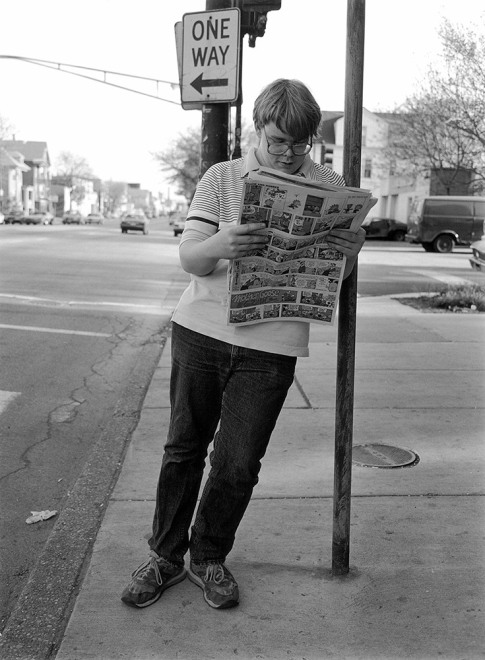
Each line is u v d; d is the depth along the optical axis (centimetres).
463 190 3728
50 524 375
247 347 255
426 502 371
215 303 258
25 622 271
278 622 267
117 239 3562
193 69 638
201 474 281
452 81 2089
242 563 307
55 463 462
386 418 516
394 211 5228
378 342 823
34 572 307
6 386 635
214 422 276
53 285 1370
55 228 5138
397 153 3681
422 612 273
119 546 323
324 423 505
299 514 354
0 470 447
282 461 428
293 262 250
